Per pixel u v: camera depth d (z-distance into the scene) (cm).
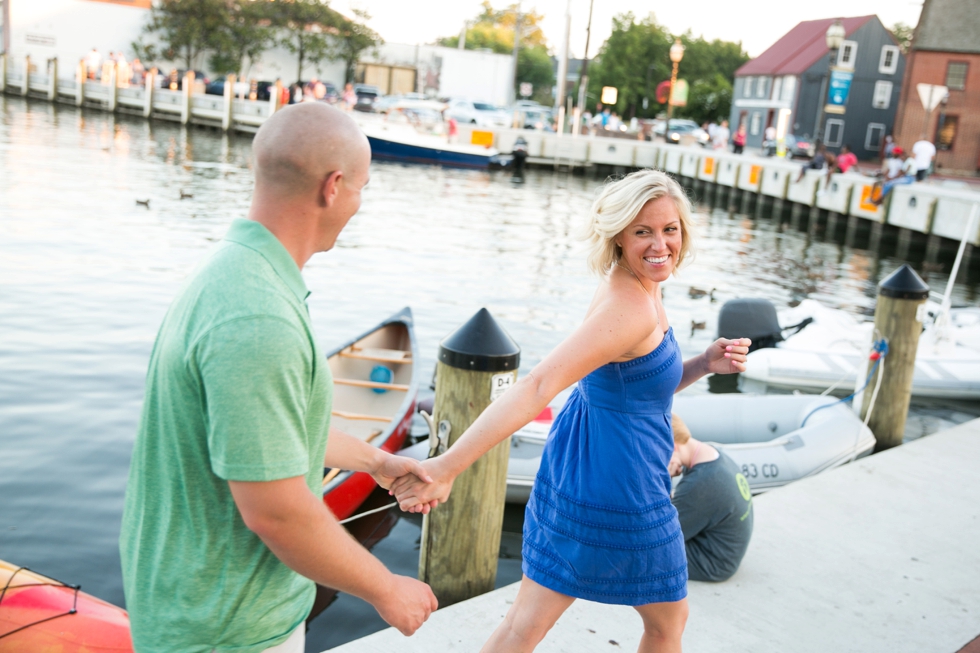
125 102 4219
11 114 3806
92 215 1711
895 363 680
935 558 410
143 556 161
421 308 1233
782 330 1145
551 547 233
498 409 208
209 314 146
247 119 3906
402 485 209
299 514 149
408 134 3600
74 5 4653
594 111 6944
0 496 586
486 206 2495
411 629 173
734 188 3369
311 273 1398
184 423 150
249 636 161
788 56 5497
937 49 4241
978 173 4266
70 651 281
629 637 326
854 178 2625
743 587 373
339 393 769
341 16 4981
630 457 224
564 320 1237
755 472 618
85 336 954
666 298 1441
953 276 1025
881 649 333
